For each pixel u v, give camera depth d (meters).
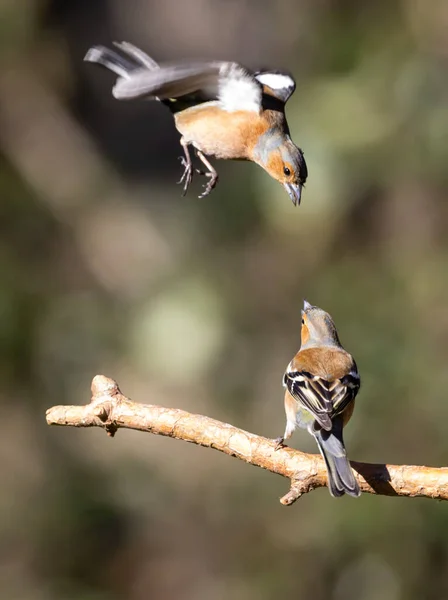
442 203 13.45
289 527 13.63
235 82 7.98
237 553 14.17
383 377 12.84
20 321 15.18
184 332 14.51
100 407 7.05
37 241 16.02
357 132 13.09
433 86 13.16
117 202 16.56
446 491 6.92
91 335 15.41
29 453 14.90
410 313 13.26
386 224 13.65
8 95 16.52
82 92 17.33
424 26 13.37
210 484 14.74
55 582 14.32
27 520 14.51
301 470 7.00
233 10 17.36
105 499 14.88
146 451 15.18
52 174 16.47
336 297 13.72
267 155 8.25
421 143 13.13
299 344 14.60
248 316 14.70
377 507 12.59
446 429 12.62
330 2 14.17
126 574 14.51
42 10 16.91
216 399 14.62
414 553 12.55
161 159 17.38
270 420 14.51
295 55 14.48
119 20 17.64
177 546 14.60
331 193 13.11
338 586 12.85
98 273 15.91
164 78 6.87
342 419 8.21
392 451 12.68
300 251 14.27
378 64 13.39
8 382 15.05
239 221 15.01
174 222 16.00
